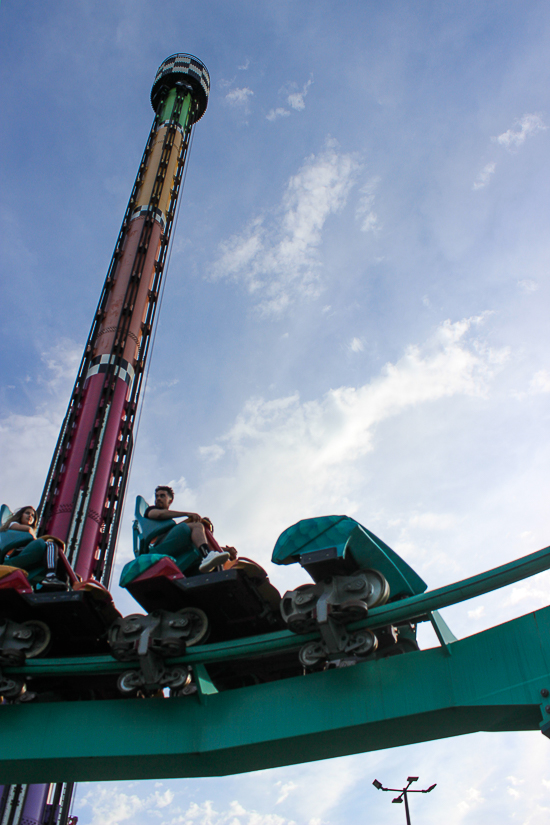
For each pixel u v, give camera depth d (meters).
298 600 10.85
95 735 11.60
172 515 13.36
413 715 10.27
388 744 11.17
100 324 43.34
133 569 11.80
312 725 10.72
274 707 11.14
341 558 10.70
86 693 13.73
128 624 11.72
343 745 11.15
